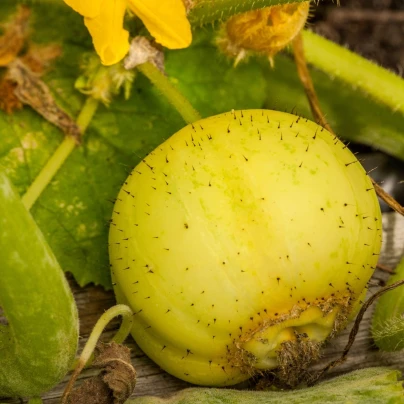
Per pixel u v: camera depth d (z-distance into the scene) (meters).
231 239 0.43
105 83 0.47
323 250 0.43
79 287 0.47
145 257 0.43
